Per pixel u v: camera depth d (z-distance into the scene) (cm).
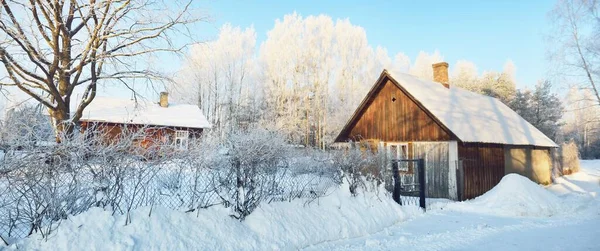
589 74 2466
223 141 731
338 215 861
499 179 1842
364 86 4584
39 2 1263
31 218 482
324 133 4131
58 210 506
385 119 1861
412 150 1731
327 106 4497
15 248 454
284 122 3803
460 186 1547
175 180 636
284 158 820
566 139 4875
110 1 1336
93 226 520
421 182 1180
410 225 974
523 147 2114
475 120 1850
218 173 689
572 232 894
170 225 591
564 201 1364
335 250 714
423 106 1653
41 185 493
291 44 4519
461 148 1591
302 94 4459
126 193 576
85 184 536
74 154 529
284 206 785
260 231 691
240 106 3916
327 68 4553
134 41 1434
